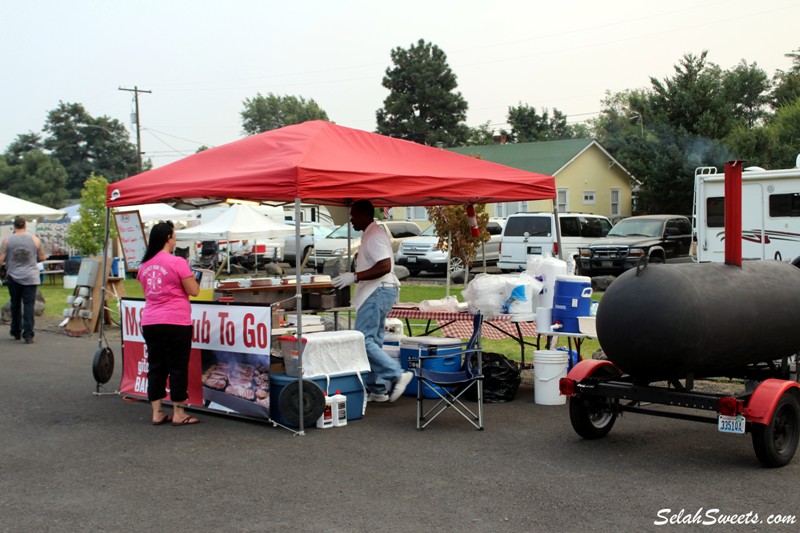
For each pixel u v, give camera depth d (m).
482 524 4.84
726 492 5.39
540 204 37.97
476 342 7.69
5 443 6.92
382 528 4.80
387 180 7.57
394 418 7.80
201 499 5.39
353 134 8.41
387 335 9.18
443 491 5.50
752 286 6.28
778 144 34.03
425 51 61.88
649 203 37.16
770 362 6.83
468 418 7.35
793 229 15.27
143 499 5.41
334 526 4.85
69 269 23.38
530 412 8.03
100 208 24.66
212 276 10.64
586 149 39.88
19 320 13.42
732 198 6.42
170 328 7.36
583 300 8.23
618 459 6.27
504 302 8.60
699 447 6.62
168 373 7.60
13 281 13.17
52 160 77.31
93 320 14.21
